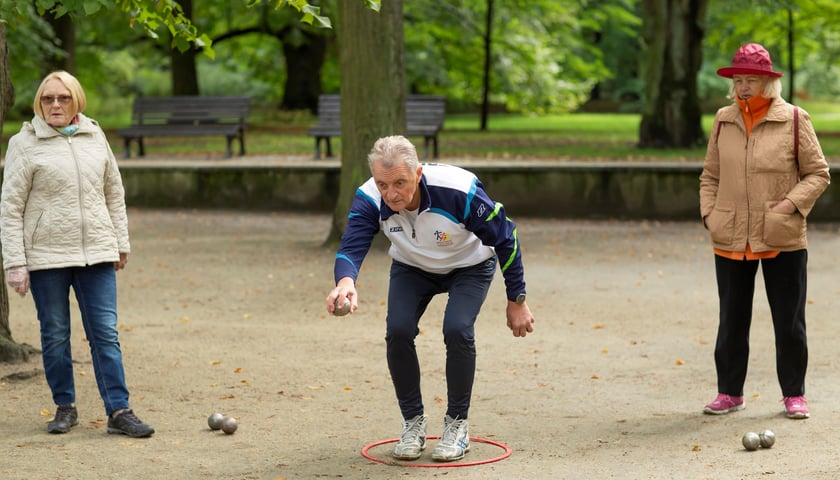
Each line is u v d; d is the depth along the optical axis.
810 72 62.44
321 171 21.19
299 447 6.31
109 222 6.65
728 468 5.75
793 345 6.95
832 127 36.09
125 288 12.68
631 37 63.78
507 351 9.27
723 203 7.08
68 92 6.54
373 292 12.34
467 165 20.67
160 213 20.91
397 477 5.68
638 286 12.86
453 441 6.04
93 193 6.57
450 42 39.97
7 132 31.83
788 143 6.90
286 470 5.83
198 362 8.77
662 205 20.00
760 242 6.92
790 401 6.98
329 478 5.68
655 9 26.19
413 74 39.50
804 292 7.01
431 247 5.94
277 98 48.72
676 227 18.83
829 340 9.65
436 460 5.98
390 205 5.69
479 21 38.09
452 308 6.02
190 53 35.72
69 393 6.75
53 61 30.42
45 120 6.55
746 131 7.00
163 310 11.34
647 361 8.87
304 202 21.33
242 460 6.03
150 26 8.88
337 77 44.84
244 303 11.74
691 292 12.45
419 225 5.88
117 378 6.63
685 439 6.43
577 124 41.00
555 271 14.01
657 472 5.70
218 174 21.59
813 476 5.55
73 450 6.23
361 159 15.44
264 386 7.94
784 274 6.95
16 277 6.40
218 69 51.53
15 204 6.43
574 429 6.71
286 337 9.85
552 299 11.96
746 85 6.91
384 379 8.19
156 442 6.42
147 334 9.99
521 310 6.09
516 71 40.66
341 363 8.76
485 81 36.06
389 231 5.98
